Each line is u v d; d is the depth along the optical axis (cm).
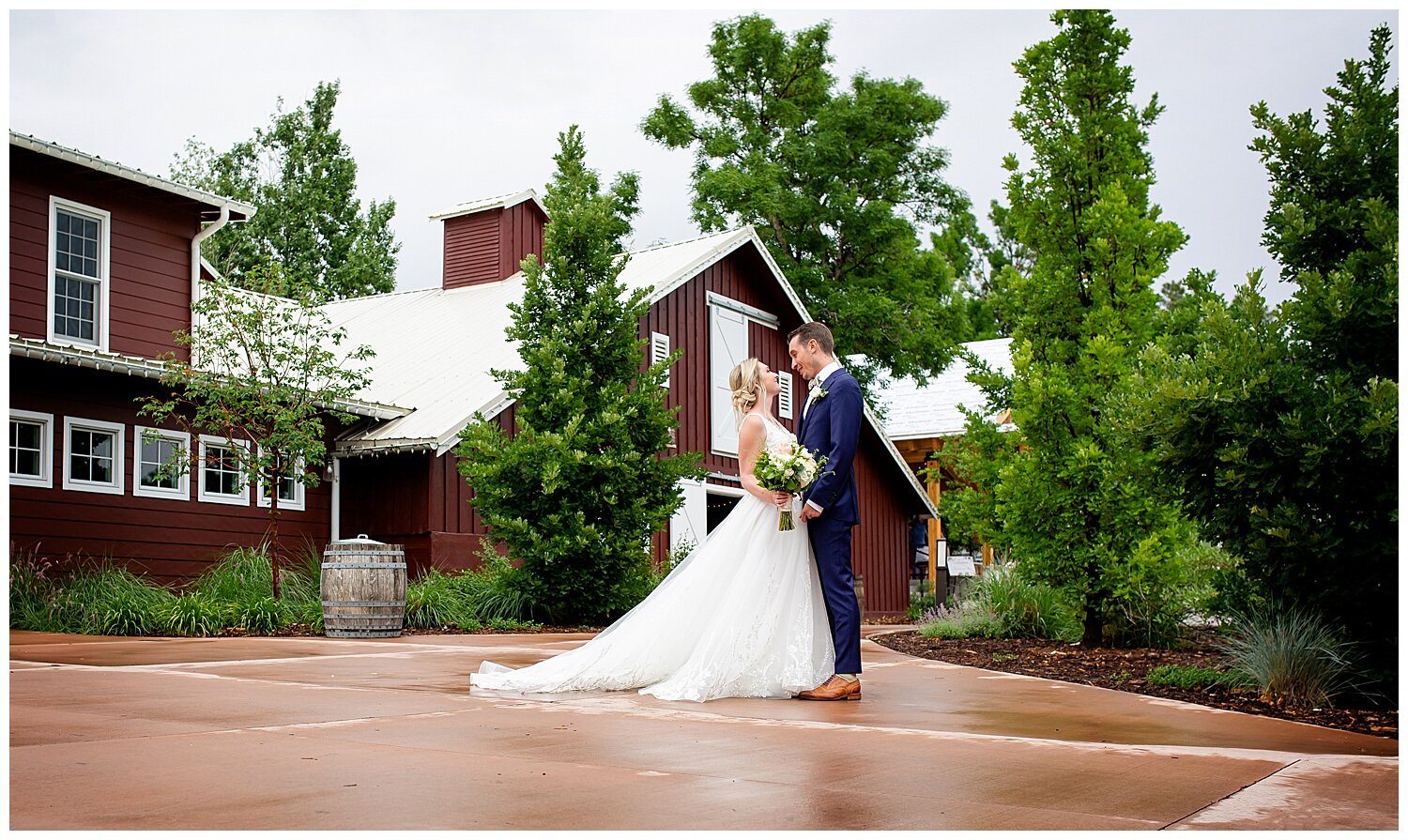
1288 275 702
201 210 1565
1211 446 639
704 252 2100
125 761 349
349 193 4216
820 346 584
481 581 1391
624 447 1366
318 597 1316
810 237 2786
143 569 1422
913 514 2684
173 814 281
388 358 1958
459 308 2175
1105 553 895
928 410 2916
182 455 1387
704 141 2884
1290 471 612
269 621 1145
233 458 1381
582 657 589
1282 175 706
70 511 1353
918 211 2928
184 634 1092
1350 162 682
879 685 628
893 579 2534
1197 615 1040
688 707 520
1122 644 924
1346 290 618
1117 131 961
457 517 1653
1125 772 352
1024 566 941
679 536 1969
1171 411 639
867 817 289
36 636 989
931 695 582
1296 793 324
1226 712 529
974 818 290
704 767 355
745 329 2230
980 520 979
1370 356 636
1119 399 850
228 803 293
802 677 557
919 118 2820
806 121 2861
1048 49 978
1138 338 950
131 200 1490
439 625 1227
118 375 1420
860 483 2455
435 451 1562
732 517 589
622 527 1359
